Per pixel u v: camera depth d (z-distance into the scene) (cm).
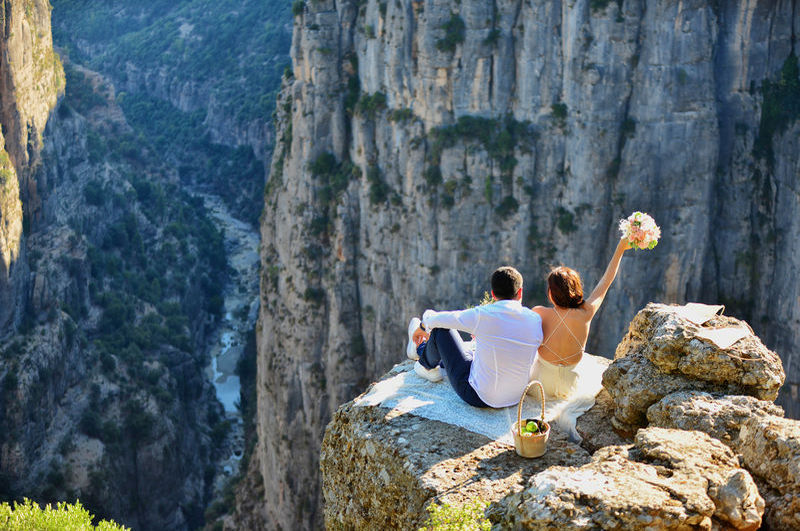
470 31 5162
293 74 6869
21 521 1216
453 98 5288
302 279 6297
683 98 4834
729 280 5088
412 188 5559
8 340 8481
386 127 5700
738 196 4984
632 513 605
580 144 4991
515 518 652
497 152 5241
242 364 10544
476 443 820
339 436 915
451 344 901
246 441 9244
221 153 19488
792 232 4809
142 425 8900
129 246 12275
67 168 11706
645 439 708
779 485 668
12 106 9731
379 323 5969
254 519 7200
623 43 4812
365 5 5822
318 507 6506
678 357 845
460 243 5425
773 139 4875
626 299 5078
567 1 4884
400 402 898
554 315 877
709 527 609
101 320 10481
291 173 6372
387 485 814
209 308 12988
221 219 17025
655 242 867
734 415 769
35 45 10906
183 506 8950
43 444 8344
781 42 4803
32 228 10219
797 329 4809
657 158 4919
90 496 8094
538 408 875
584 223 5078
